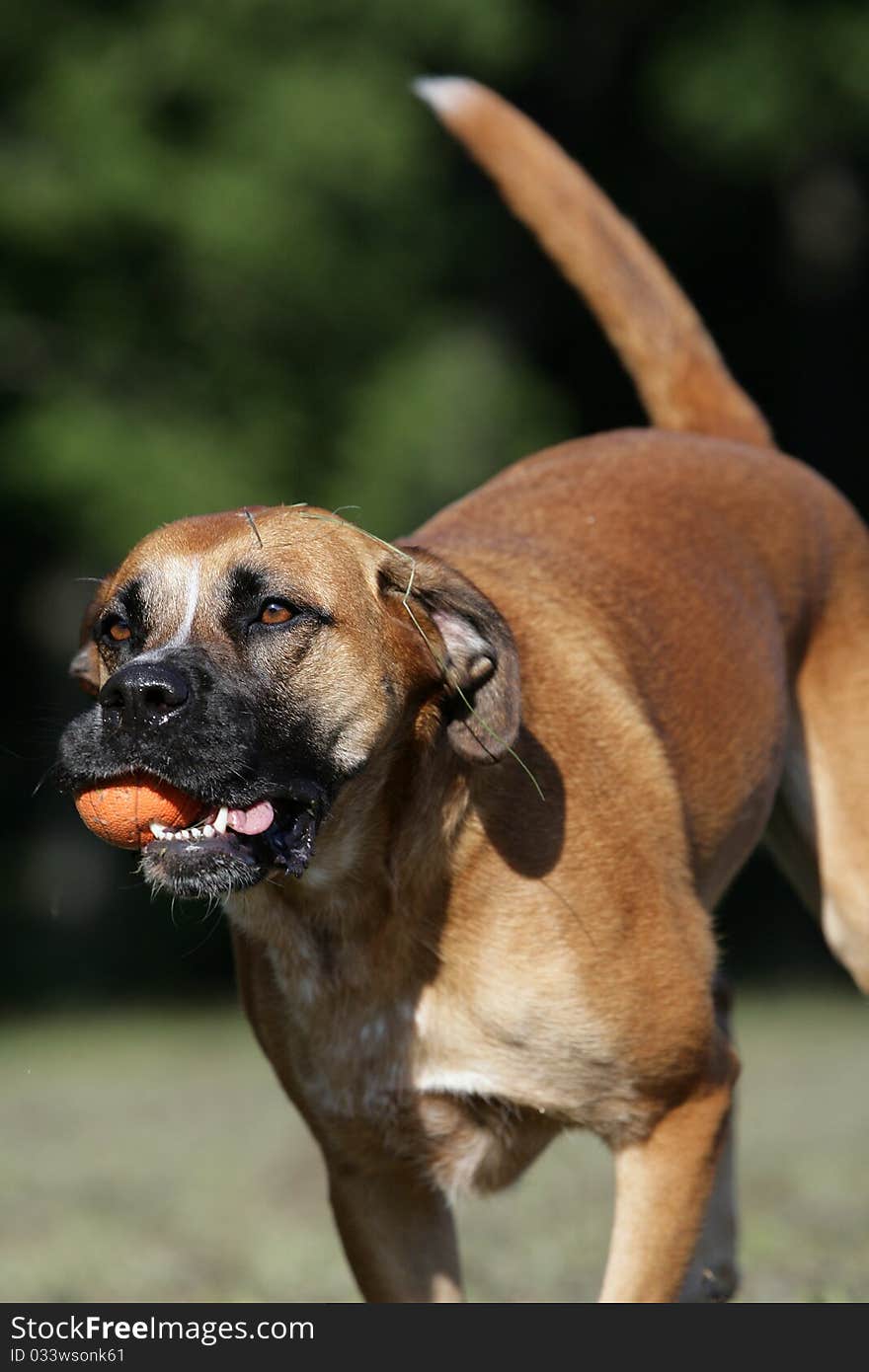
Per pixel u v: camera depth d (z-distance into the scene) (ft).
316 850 21.30
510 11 84.74
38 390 81.87
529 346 100.53
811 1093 54.49
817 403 109.09
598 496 25.89
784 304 110.22
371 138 80.33
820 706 27.45
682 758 24.07
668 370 30.40
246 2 82.17
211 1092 59.31
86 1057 71.41
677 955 22.11
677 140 94.94
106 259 81.87
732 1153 27.43
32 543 89.04
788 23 89.97
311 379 84.17
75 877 96.73
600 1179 39.96
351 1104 22.43
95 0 83.30
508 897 21.47
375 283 83.97
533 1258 31.48
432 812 21.40
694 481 26.78
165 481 78.64
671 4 94.38
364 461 81.61
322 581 20.94
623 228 31.04
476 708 21.09
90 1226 37.01
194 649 20.34
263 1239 35.42
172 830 20.18
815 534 27.78
